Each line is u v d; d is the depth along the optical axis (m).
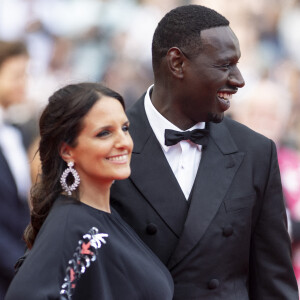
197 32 9.17
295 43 25.14
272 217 9.84
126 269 8.73
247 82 23.45
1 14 23.05
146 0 24.47
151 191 9.52
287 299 9.84
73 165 8.83
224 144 9.78
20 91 15.19
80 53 23.39
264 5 25.06
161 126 9.70
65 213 8.59
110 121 8.69
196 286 9.41
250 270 10.08
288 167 17.39
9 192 13.96
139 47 23.86
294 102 23.56
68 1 23.70
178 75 9.33
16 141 14.65
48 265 8.20
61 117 8.66
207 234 9.39
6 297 8.18
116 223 9.06
